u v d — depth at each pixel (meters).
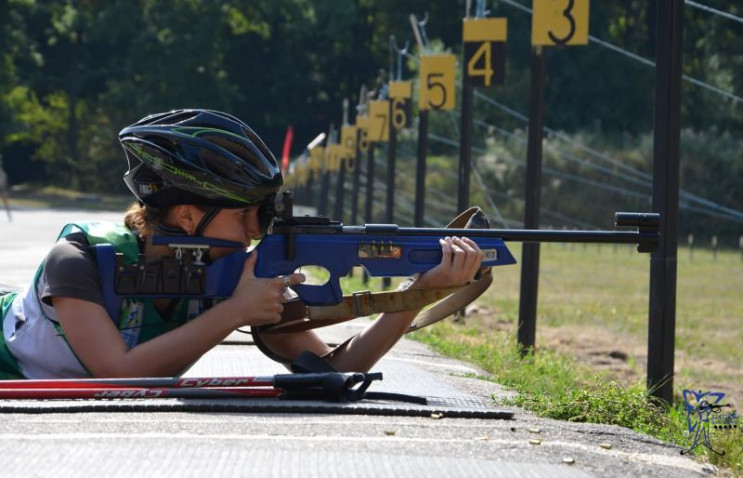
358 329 17.45
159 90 143.88
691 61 120.62
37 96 162.12
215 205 7.65
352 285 32.12
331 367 8.02
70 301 7.53
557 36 19.39
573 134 113.94
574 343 24.91
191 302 7.82
